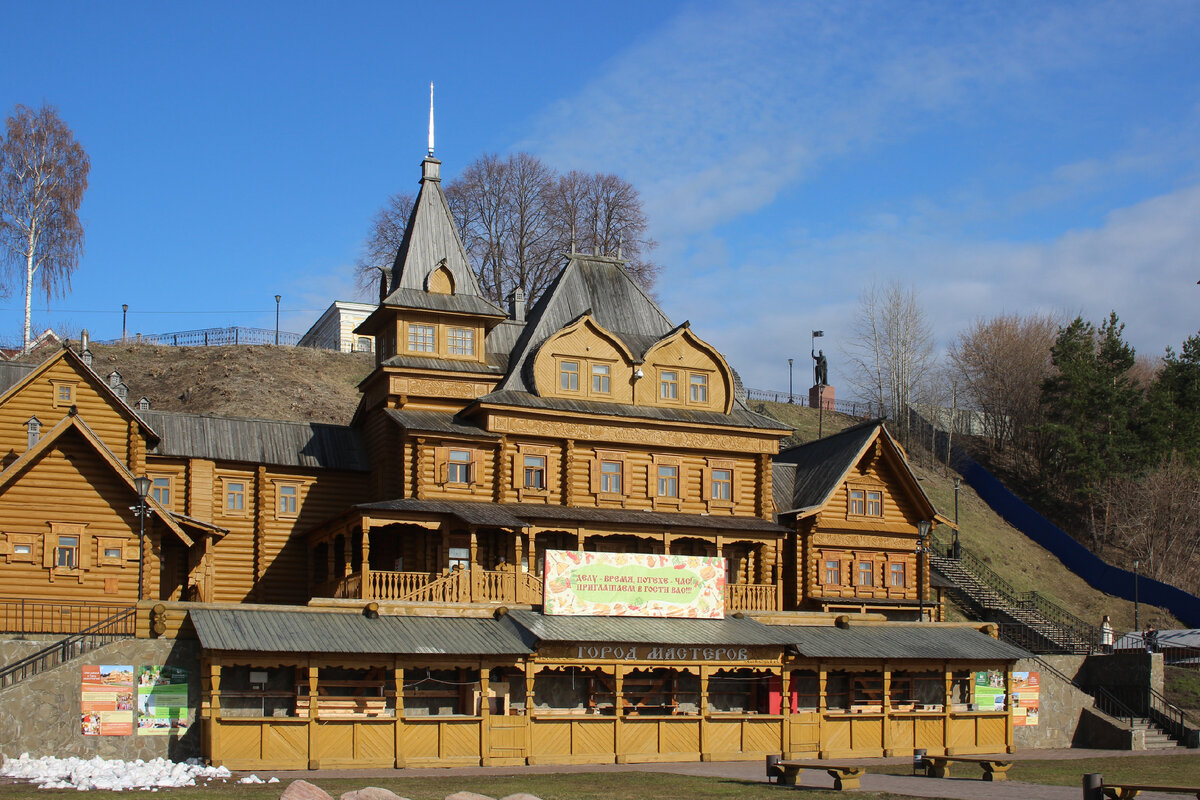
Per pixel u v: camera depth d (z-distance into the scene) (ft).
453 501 153.48
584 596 136.05
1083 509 290.56
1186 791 85.56
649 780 107.55
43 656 114.01
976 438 326.85
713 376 172.65
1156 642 188.03
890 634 151.84
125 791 90.63
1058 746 160.04
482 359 168.45
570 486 161.17
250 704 120.16
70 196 261.85
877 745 142.51
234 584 158.61
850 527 177.88
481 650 122.52
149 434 150.82
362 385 172.04
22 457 128.98
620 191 301.84
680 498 167.84
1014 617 208.13
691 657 134.41
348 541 147.54
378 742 116.26
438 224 173.88
